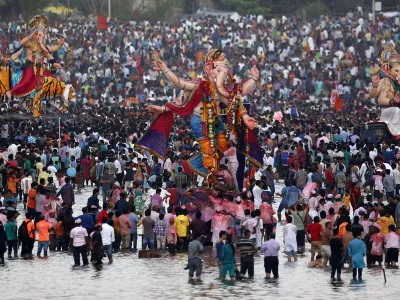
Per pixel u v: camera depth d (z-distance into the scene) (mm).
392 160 87438
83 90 142500
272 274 57844
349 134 104188
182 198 68812
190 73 142625
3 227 62594
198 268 56000
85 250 61031
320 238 60250
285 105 133000
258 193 72312
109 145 93875
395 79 99938
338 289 53750
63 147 91062
